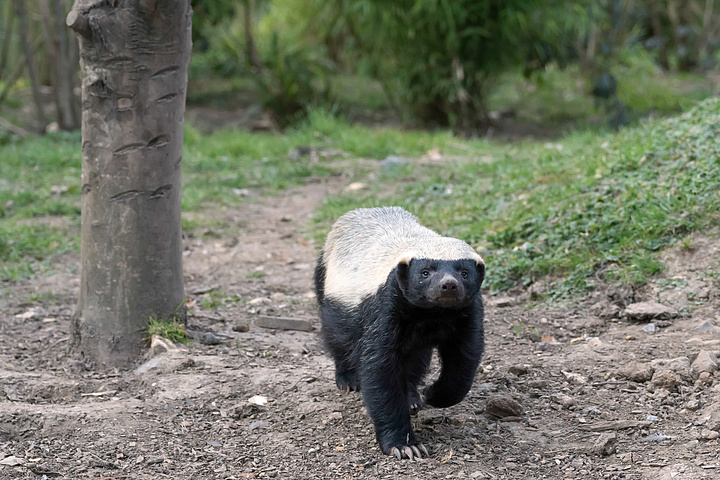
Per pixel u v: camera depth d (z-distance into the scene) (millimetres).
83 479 3799
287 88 14938
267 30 19734
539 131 14930
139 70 5043
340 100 16438
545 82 16812
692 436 4094
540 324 5836
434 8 13180
